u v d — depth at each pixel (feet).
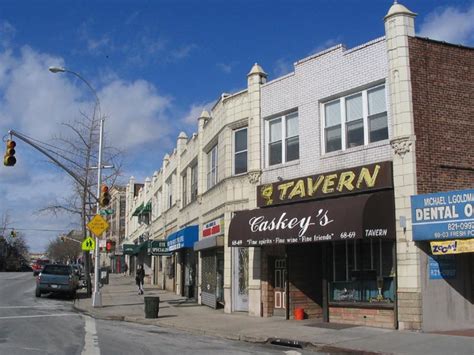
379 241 50.83
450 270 47.42
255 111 65.10
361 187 50.49
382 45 51.26
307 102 58.95
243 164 68.03
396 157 48.06
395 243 47.70
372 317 50.37
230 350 40.29
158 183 143.64
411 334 43.96
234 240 60.29
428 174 47.57
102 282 112.78
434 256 46.78
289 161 61.26
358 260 52.70
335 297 54.70
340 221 48.62
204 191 84.02
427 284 46.06
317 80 58.03
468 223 42.60
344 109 55.31
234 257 67.77
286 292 59.06
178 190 108.78
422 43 49.70
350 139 54.44
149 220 164.45
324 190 54.29
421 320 45.27
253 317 61.16
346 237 47.83
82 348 40.14
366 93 53.06
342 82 55.11
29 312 68.39
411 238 46.16
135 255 197.06
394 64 49.03
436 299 46.34
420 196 45.80
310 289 60.29
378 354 37.11
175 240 95.61
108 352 38.32
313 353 39.70
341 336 44.70
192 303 84.48
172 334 50.21
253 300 62.75
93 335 48.01
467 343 39.42
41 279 93.56
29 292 105.60
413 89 48.44
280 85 62.85
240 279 67.21
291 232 53.21
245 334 47.57
